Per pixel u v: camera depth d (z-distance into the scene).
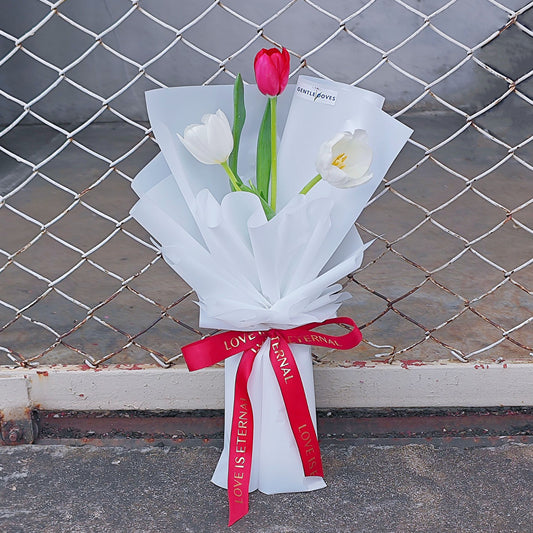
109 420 1.29
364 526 1.05
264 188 1.09
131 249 2.29
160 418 1.29
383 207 2.66
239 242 1.04
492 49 4.04
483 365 1.27
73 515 1.09
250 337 1.09
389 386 1.28
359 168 0.97
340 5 4.09
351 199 1.07
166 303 1.88
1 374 1.26
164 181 1.08
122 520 1.08
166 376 1.28
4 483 1.15
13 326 1.75
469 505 1.09
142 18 4.12
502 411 1.29
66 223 2.56
